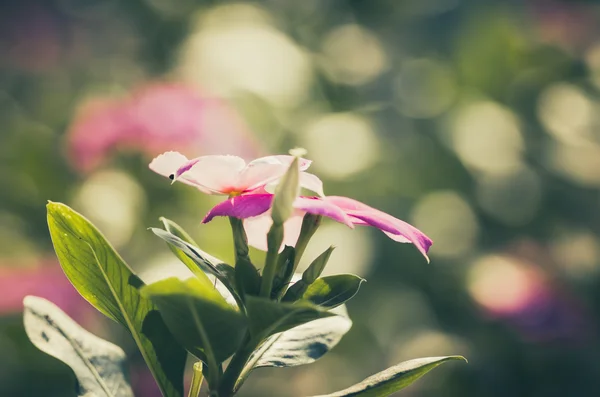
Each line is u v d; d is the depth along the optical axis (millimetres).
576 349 5199
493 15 7047
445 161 6312
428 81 7102
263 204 1661
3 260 5109
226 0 7234
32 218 5512
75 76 7438
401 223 1714
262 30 6543
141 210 4980
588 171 6371
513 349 5266
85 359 1952
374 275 5707
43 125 6344
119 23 7762
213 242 5066
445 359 1797
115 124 4836
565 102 6781
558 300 5219
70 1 8094
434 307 5723
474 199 6191
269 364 1867
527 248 5828
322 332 1928
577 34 7105
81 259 1888
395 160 6262
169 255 4879
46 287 4738
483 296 5266
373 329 5672
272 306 1586
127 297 1895
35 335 1913
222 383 1747
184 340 1681
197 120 4871
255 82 6246
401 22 7836
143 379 4648
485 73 6906
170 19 7359
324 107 6910
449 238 6012
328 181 6031
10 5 7793
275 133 6199
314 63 7133
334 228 5617
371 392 1777
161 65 7328
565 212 6246
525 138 6559
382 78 7262
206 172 1695
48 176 5461
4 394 4832
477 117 6570
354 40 7578
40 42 7668
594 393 5137
